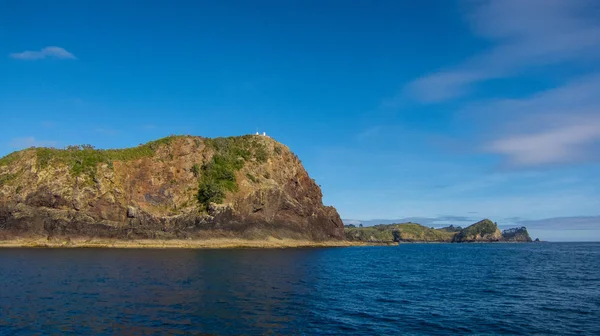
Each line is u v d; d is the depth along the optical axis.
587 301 33.22
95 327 21.39
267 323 23.39
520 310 29.17
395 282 43.97
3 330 20.55
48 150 96.75
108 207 89.56
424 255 105.50
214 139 119.69
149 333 20.64
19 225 84.94
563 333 22.98
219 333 21.09
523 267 67.44
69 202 87.25
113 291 31.48
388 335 21.94
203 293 31.66
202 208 96.81
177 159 106.31
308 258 72.81
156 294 30.62
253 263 57.56
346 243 131.25
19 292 30.41
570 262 81.31
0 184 89.25
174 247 87.06
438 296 34.91
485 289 39.69
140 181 98.06
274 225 106.06
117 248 81.81
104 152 100.25
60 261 53.28
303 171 128.50
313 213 122.12
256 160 117.44
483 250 151.25
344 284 40.78
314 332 22.06
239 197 101.81
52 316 23.34
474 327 24.05
